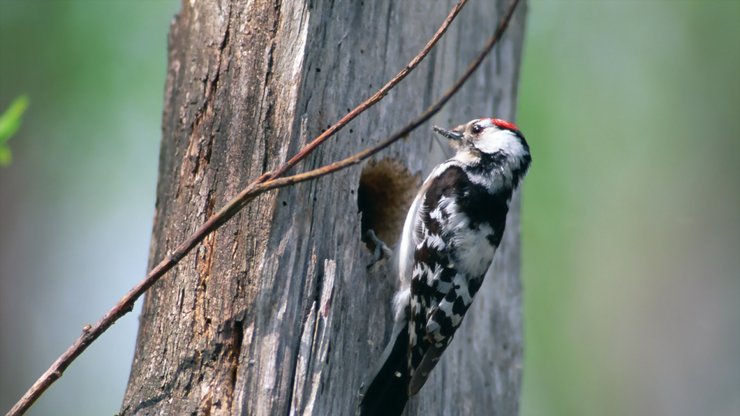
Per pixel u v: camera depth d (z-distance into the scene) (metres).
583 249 18.28
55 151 16.64
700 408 19.22
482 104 11.25
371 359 9.48
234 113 9.21
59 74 16.22
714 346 19.41
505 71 11.65
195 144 9.38
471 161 10.25
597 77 18.56
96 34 16.14
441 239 9.76
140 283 8.19
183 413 8.62
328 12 9.34
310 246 9.02
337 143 9.30
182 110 9.61
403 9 10.09
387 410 9.23
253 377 8.66
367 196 10.70
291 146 9.00
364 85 9.62
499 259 11.45
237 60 9.29
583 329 18.36
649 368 19.19
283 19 9.20
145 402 8.80
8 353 17.02
